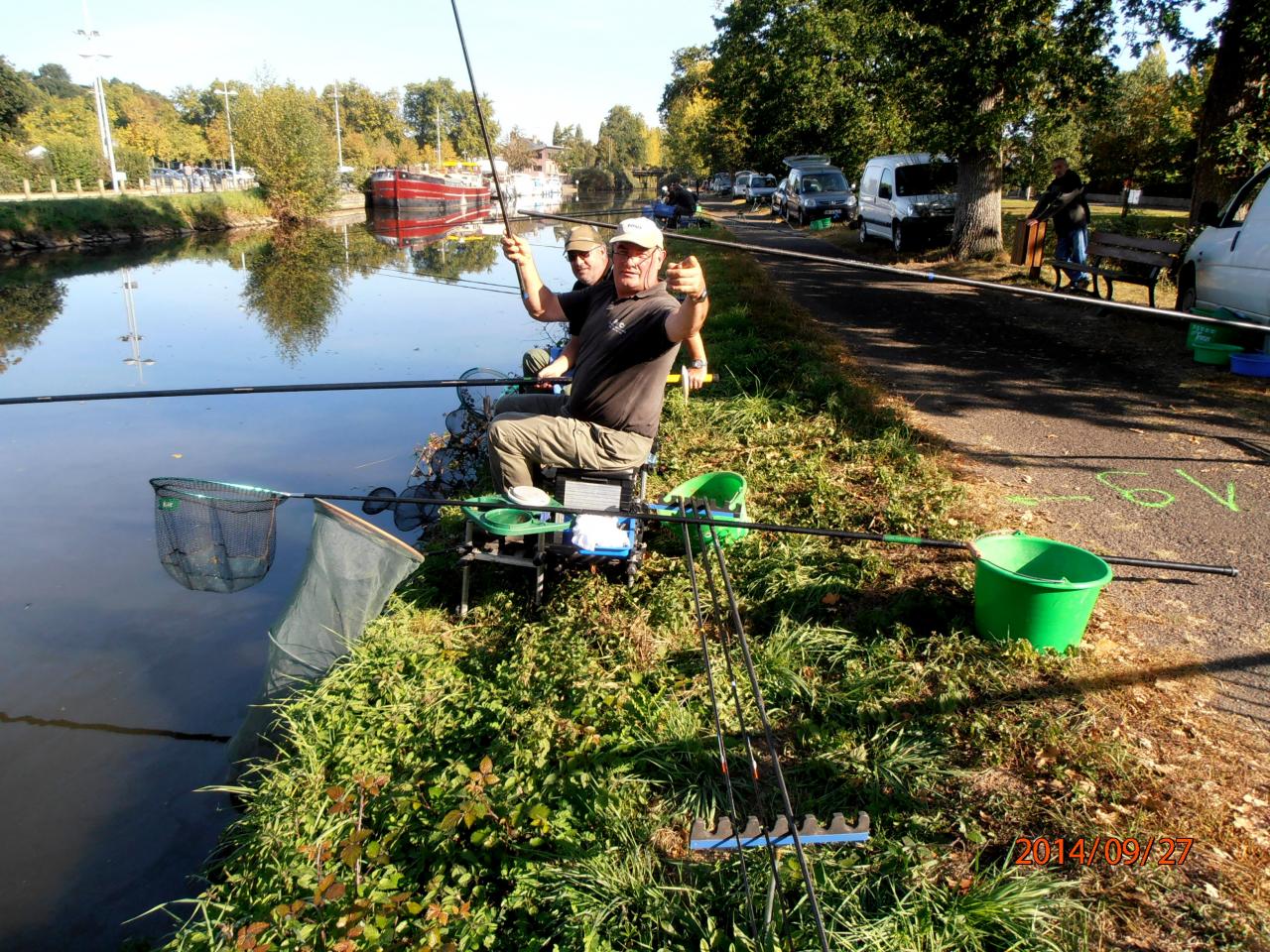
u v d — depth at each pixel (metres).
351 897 3.37
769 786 3.59
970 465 6.15
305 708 4.58
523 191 54.25
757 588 4.92
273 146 41.31
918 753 3.59
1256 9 10.44
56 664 5.44
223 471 8.60
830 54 28.17
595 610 4.97
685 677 4.32
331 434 9.81
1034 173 17.00
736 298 12.14
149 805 4.34
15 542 7.07
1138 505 5.45
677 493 5.49
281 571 6.62
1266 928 2.71
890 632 4.36
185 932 3.43
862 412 7.17
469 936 3.14
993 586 4.03
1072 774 3.36
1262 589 4.47
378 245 30.44
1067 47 13.15
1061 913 2.83
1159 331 9.74
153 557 6.84
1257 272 7.98
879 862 3.14
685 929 3.03
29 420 10.41
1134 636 4.14
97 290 20.30
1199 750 3.43
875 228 19.34
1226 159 11.24
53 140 38.16
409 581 5.71
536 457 4.91
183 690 5.21
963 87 14.09
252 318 16.70
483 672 4.73
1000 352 9.19
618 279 4.59
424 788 3.93
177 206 35.84
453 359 13.04
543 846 3.52
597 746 3.93
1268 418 6.82
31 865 3.99
